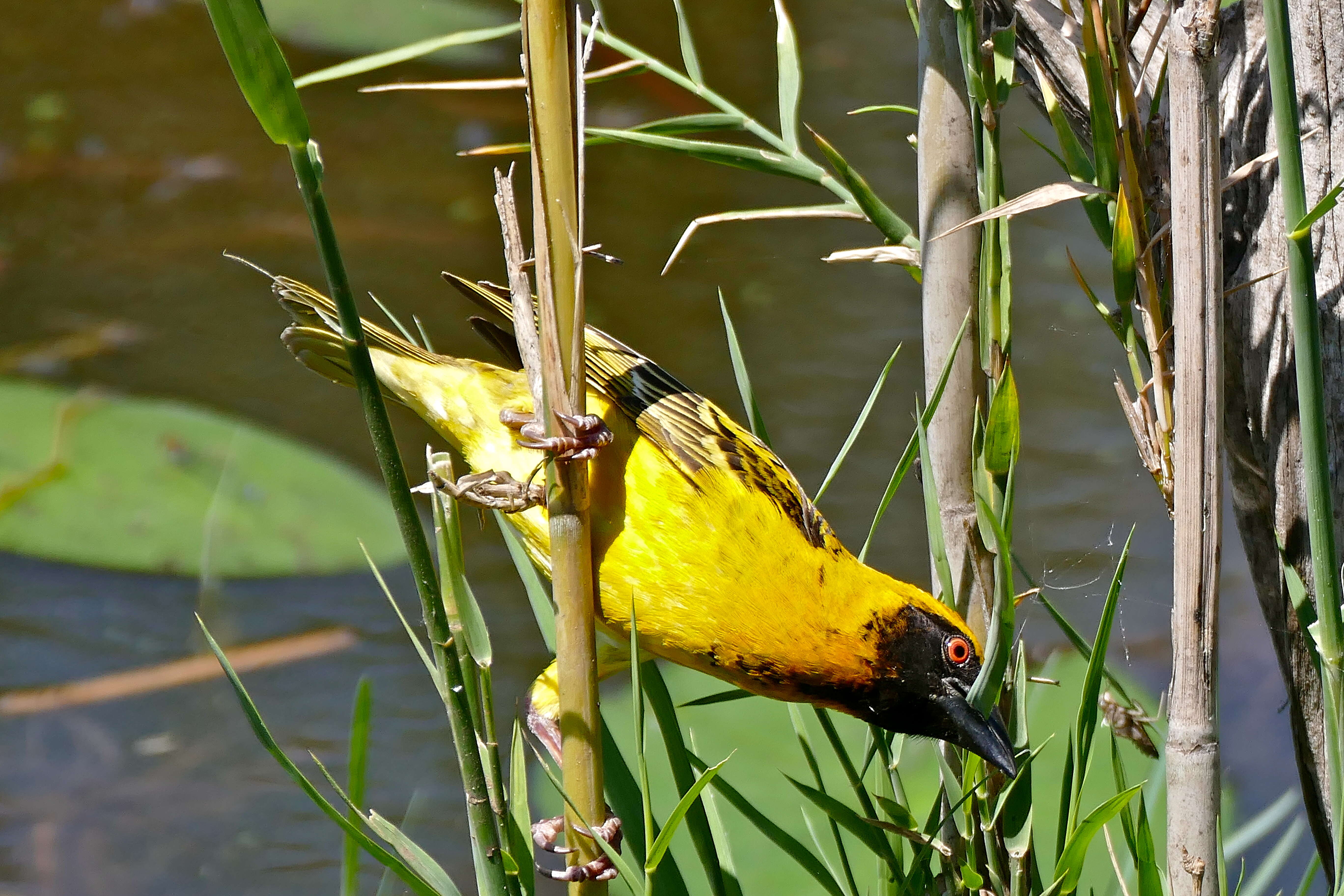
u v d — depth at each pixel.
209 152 18.11
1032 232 16.92
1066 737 9.33
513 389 7.14
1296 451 5.60
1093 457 13.77
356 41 20.11
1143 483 13.41
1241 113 5.68
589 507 5.32
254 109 3.86
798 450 13.84
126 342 15.02
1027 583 11.17
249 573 12.06
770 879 8.67
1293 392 5.57
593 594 5.12
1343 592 5.52
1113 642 11.58
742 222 17.23
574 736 5.11
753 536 6.34
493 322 8.02
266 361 14.97
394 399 7.49
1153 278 5.32
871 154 18.12
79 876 9.60
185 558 12.04
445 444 14.11
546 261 4.93
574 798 5.12
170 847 9.95
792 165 6.20
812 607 6.36
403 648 11.82
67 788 10.41
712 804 6.09
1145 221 5.38
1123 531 12.75
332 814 4.50
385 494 13.30
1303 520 5.63
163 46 20.27
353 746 5.16
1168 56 5.11
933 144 5.83
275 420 14.32
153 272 15.98
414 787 10.52
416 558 4.43
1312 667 5.81
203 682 11.45
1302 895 5.75
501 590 12.31
